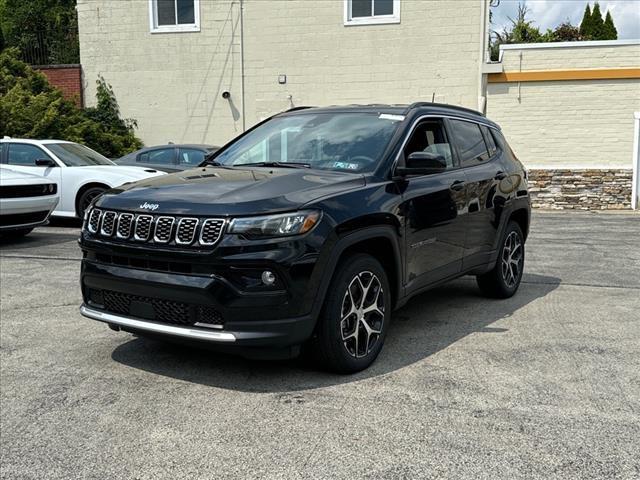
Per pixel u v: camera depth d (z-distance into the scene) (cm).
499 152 652
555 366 448
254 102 1711
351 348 426
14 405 381
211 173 468
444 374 430
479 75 1579
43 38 2312
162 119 1758
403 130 500
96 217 426
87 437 340
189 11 1717
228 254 369
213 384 411
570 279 759
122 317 411
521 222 695
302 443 332
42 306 609
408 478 298
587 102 1553
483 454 321
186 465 311
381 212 434
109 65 1761
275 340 378
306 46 1661
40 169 1145
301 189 409
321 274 390
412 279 483
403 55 1612
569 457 318
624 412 372
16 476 302
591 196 1575
